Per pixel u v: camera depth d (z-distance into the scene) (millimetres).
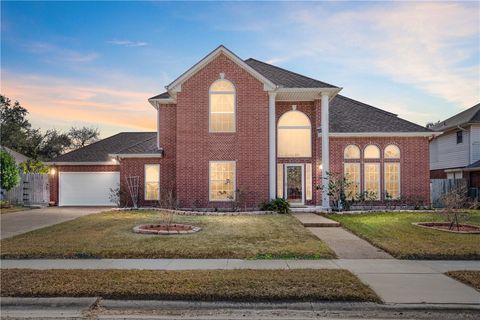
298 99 20641
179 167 19266
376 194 20234
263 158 19266
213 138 19344
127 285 6223
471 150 26297
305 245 9945
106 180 24250
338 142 20453
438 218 15766
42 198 24672
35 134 46750
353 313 5410
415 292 6105
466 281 6676
